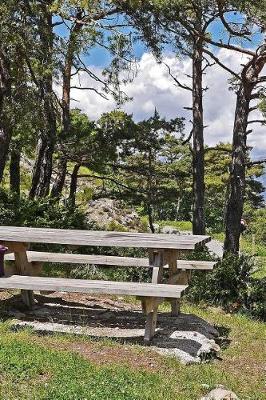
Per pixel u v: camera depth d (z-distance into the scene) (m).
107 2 16.36
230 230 17.70
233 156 17.86
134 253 14.63
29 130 16.88
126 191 22.73
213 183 41.97
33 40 15.12
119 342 7.00
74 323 7.75
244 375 6.70
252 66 17.09
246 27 15.67
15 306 8.22
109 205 24.03
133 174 23.12
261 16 14.54
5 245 7.99
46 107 16.61
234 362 7.20
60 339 6.79
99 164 21.27
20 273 8.16
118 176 23.31
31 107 15.88
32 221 14.84
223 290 11.88
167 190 22.80
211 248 24.55
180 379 6.05
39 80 16.22
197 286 12.05
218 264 12.62
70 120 21.17
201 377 6.24
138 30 15.84
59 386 5.25
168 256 8.19
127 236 7.98
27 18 15.20
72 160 21.03
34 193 19.12
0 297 8.77
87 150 20.47
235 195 17.73
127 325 7.93
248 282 12.33
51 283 7.07
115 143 20.72
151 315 7.21
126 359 6.40
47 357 5.91
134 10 15.42
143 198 22.64
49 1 17.03
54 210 15.62
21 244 8.04
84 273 12.12
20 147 20.09
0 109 15.74
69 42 15.89
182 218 43.00
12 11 14.62
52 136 17.84
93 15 17.25
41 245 13.48
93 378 5.54
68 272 12.08
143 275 12.35
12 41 14.80
